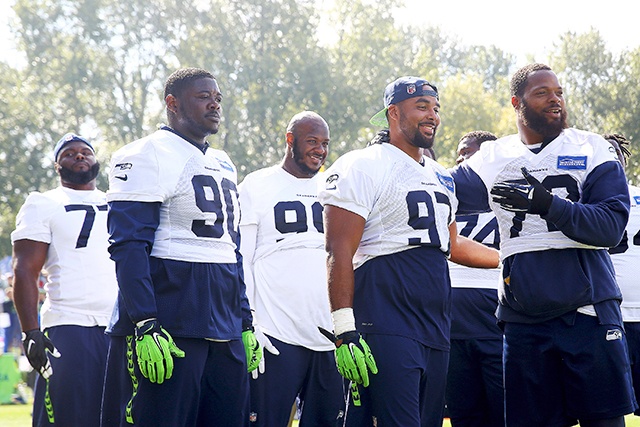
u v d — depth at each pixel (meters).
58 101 155.25
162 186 17.95
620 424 18.50
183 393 17.84
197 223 18.31
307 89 147.62
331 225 18.12
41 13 151.38
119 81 157.00
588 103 140.62
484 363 24.39
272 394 24.34
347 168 18.23
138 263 17.45
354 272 18.48
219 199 18.69
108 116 156.75
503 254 19.20
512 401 19.23
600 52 144.38
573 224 17.56
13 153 149.62
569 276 18.33
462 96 169.50
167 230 18.19
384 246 18.20
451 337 24.47
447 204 18.84
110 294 24.66
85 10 149.75
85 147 25.23
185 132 18.91
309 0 151.62
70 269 24.38
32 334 23.70
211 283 18.30
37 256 24.30
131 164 17.97
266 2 149.38
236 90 149.62
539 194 17.41
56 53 151.62
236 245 19.52
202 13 150.38
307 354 24.75
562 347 18.41
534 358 18.77
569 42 146.62
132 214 17.70
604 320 18.30
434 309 18.30
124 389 18.23
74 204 24.80
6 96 149.12
